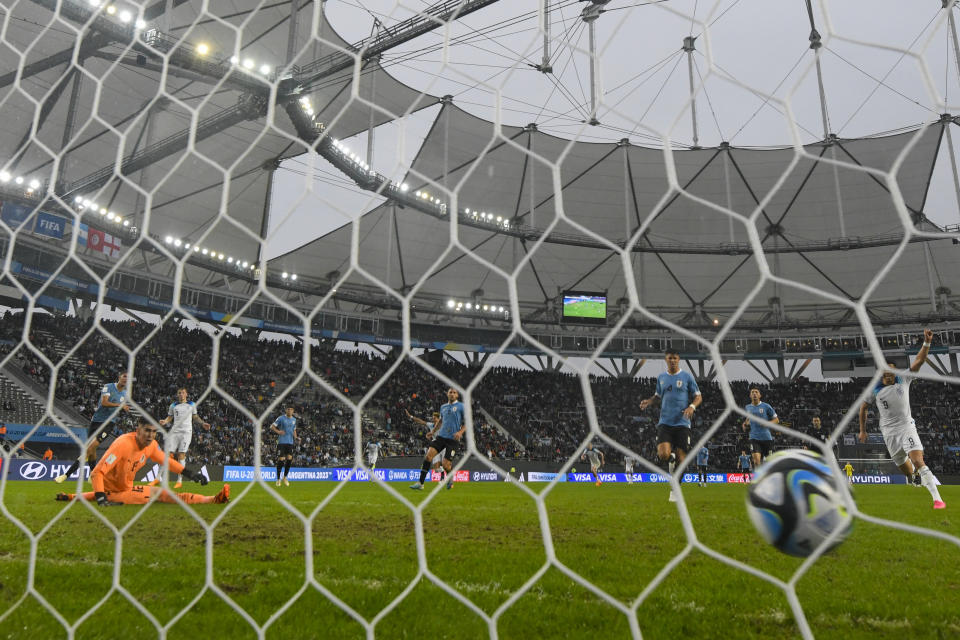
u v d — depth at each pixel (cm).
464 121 3497
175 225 3397
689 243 4228
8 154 2509
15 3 318
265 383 3262
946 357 4238
